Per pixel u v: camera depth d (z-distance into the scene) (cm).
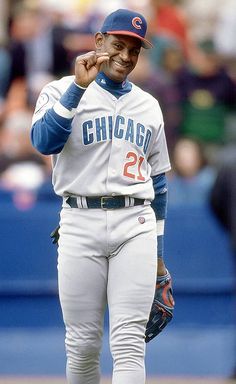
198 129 3991
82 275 1936
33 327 3412
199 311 3438
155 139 1978
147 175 1956
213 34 4438
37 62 4178
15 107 3959
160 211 2014
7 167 3603
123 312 1916
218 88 4044
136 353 1914
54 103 1922
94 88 1934
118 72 1922
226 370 3162
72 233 1939
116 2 4388
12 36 4353
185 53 4162
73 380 1988
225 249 3425
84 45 4172
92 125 1919
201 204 3431
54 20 4278
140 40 1914
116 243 1925
